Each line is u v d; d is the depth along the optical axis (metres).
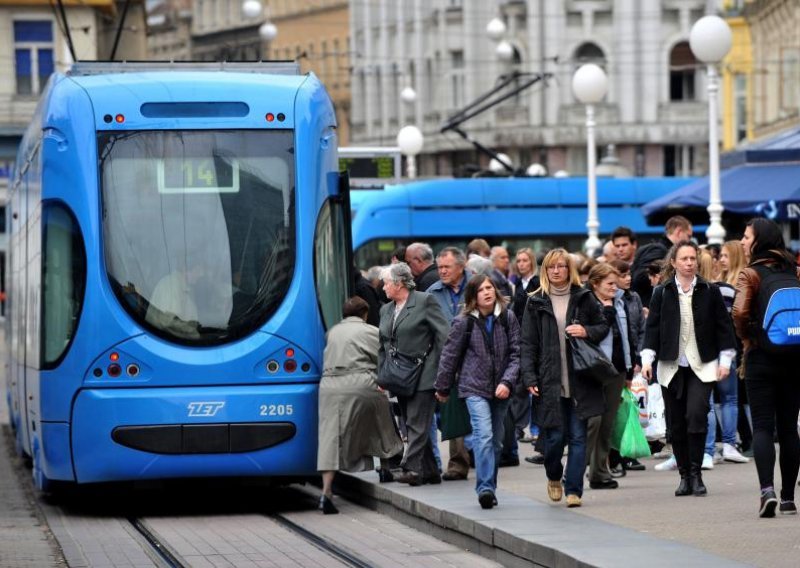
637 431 35.16
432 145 192.75
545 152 184.38
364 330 35.62
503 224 80.88
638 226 83.00
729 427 38.97
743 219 65.06
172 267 35.59
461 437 37.03
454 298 39.09
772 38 123.31
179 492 41.22
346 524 34.03
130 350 35.19
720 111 145.12
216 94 36.44
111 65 38.75
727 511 30.09
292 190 36.41
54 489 38.34
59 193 36.09
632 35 182.00
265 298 35.78
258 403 35.38
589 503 31.95
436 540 31.41
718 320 32.47
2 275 155.88
